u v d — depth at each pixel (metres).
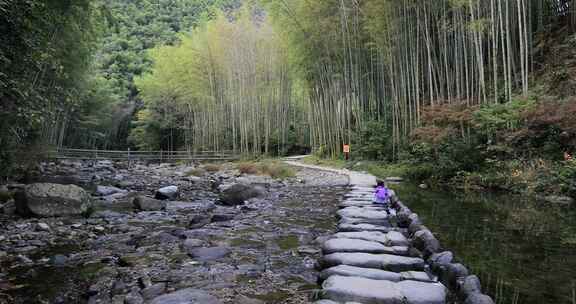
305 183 11.74
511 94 11.45
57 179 12.41
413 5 13.46
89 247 4.57
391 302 2.57
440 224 5.59
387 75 17.09
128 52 46.41
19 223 5.78
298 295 2.97
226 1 52.50
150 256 4.07
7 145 8.48
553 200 7.95
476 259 3.84
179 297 2.73
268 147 27.78
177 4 59.50
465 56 12.16
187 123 33.53
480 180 10.31
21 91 4.98
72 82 14.70
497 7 11.97
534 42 13.49
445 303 2.62
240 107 25.72
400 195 8.96
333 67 18.81
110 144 40.78
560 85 10.76
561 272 3.44
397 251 3.82
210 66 27.25
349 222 5.46
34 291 3.14
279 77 25.97
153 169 18.36
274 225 5.73
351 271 3.15
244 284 3.21
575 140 8.55
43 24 5.93
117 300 2.89
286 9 17.48
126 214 6.88
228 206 7.86
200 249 4.23
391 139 16.16
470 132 11.30
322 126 21.22
